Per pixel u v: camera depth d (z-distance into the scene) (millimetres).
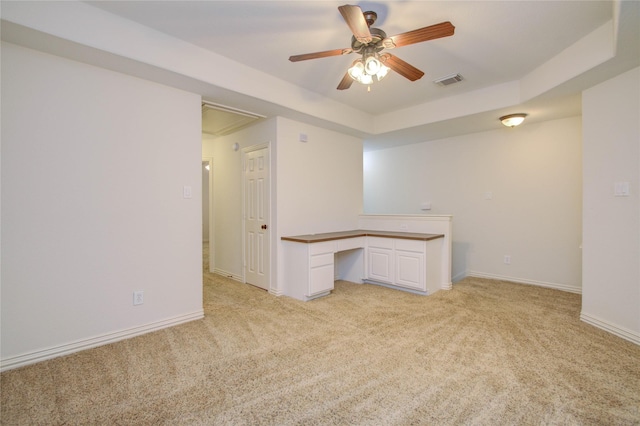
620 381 1910
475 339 2533
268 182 3955
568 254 3979
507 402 1719
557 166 4047
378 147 5762
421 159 5359
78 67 2342
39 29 1923
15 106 2094
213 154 5082
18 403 1726
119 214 2557
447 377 1976
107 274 2500
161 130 2785
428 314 3125
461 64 2994
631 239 2447
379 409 1672
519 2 2080
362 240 4285
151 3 2086
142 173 2678
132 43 2297
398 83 3461
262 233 4082
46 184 2217
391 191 5797
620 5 1713
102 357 2262
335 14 2211
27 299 2150
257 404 1720
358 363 2162
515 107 3480
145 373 2039
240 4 2092
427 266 3746
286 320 2992
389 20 2287
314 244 3598
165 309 2830
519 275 4383
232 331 2738
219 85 2824
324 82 3447
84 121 2373
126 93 2580
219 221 4992
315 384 1911
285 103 3400
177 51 2541
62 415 1629
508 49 2711
